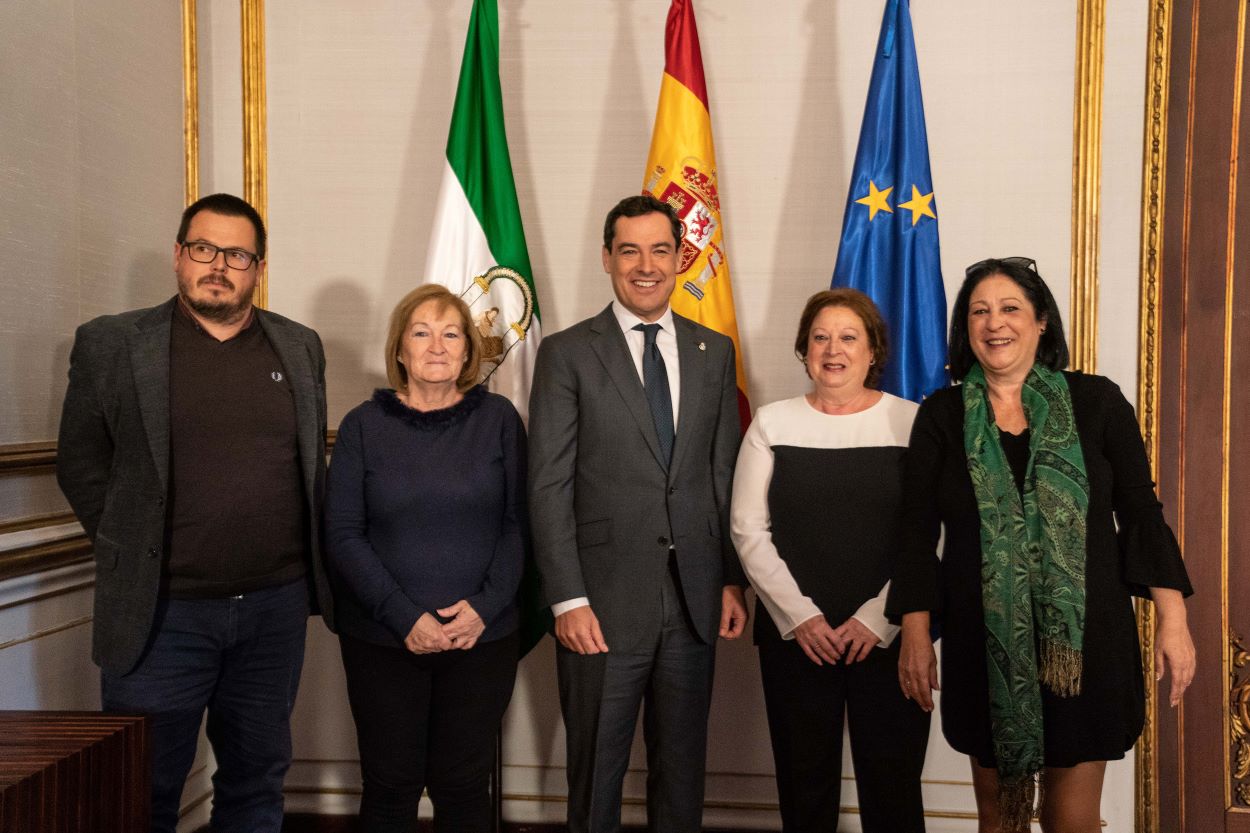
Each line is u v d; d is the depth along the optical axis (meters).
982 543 1.85
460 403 2.11
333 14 2.99
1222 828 2.79
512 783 2.99
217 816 2.19
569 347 2.19
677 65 2.69
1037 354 1.98
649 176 2.67
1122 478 1.86
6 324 2.08
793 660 2.06
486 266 2.67
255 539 2.01
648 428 2.13
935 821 2.85
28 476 2.14
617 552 2.11
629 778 2.96
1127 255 2.78
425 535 2.02
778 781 2.12
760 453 2.14
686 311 2.62
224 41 3.02
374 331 3.01
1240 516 2.77
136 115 2.63
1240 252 2.75
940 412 1.97
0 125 2.06
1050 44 2.80
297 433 2.08
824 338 2.11
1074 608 1.77
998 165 2.83
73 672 2.27
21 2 2.13
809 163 2.90
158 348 1.96
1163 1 2.73
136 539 1.93
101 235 2.46
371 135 3.00
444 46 2.98
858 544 2.03
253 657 2.08
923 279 2.60
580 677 2.11
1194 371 2.78
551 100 2.96
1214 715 2.79
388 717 2.03
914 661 1.88
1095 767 1.85
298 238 3.02
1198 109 2.76
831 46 2.88
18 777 1.39
